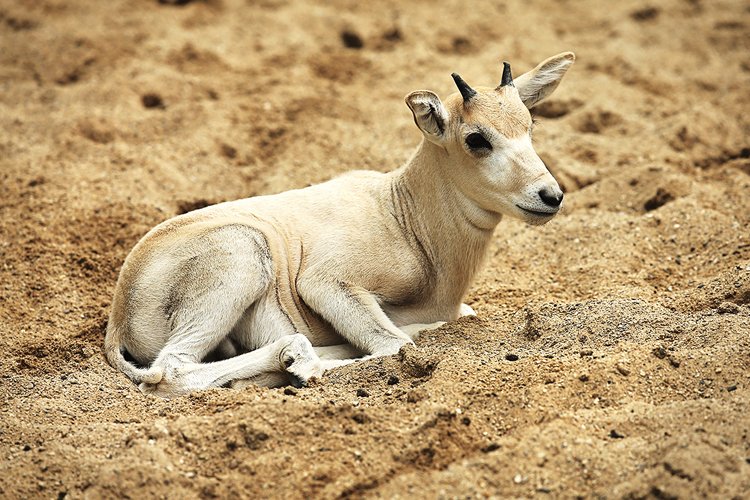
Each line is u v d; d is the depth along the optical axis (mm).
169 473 7777
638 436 7852
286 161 14812
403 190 10648
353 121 15961
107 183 13789
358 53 18406
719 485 7133
